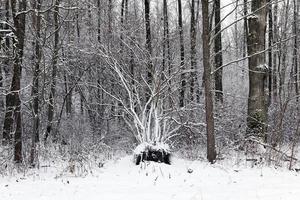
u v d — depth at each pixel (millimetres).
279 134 11773
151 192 7965
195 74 14602
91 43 14047
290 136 13398
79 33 18547
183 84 14641
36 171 11016
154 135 11625
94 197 7699
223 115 13633
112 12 16844
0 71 16312
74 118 19000
